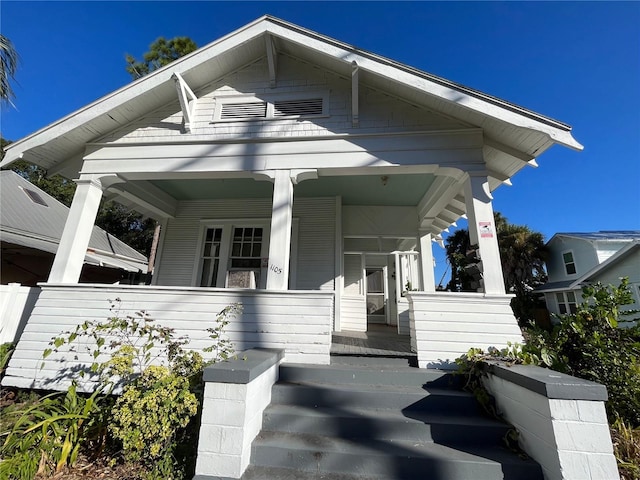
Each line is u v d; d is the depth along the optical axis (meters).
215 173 4.19
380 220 6.55
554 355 2.78
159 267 6.64
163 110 4.50
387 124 4.05
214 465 2.00
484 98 3.40
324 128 4.15
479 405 2.66
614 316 2.92
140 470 2.35
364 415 2.52
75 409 2.90
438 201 5.30
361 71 3.93
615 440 2.40
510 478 1.97
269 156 4.11
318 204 6.48
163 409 2.35
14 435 2.54
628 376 2.70
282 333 3.41
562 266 16.20
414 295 3.48
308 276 6.18
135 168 4.23
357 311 6.95
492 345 3.25
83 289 3.69
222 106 4.47
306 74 4.48
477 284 3.79
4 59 4.64
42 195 9.84
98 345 3.24
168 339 3.30
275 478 2.01
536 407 2.05
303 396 2.78
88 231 4.13
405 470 2.06
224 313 3.48
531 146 3.71
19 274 7.77
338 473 2.09
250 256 6.63
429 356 3.29
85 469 2.44
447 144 3.86
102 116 4.15
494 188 4.74
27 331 3.59
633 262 10.45
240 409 2.09
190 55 4.14
